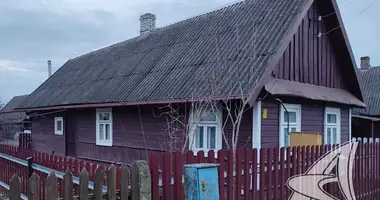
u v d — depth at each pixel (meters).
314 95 9.35
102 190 3.56
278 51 8.41
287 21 9.22
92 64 17.25
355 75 11.80
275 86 8.27
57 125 16.31
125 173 3.68
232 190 4.63
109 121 12.50
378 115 18.75
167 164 4.04
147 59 12.88
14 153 7.36
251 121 8.25
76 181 4.36
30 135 19.25
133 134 11.28
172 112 9.41
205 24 12.45
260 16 10.34
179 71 10.32
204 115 8.67
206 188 3.87
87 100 12.56
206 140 8.86
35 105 16.80
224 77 8.55
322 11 10.84
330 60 11.44
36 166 5.92
